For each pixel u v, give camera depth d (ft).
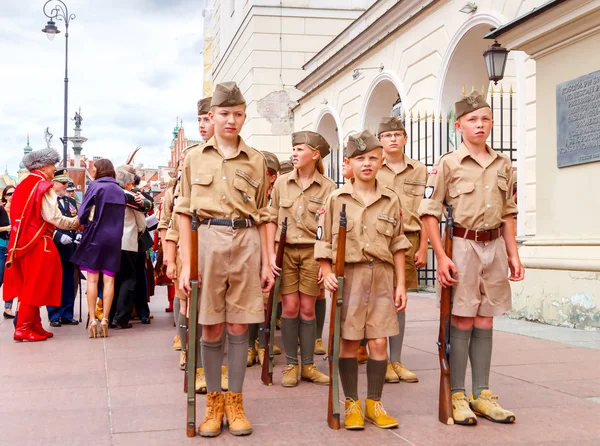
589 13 25.11
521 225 33.19
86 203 26.08
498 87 42.50
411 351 21.71
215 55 110.52
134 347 23.53
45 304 25.49
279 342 23.95
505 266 14.20
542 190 28.76
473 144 14.23
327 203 13.97
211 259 13.23
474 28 39.52
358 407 13.58
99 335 26.53
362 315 13.48
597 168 25.75
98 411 14.79
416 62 47.78
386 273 13.74
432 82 45.16
